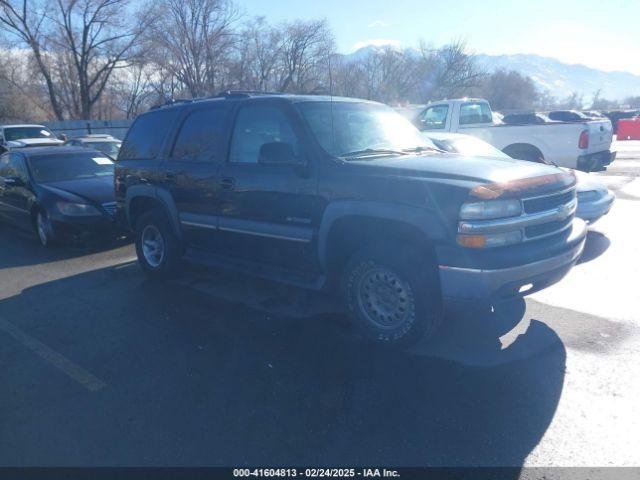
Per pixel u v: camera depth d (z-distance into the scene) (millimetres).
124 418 3475
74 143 17859
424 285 3979
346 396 3646
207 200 5402
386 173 4113
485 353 4234
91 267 7254
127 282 6457
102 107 46219
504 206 3781
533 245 3955
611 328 4664
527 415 3363
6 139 20812
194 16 35031
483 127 12031
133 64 36781
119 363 4273
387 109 5660
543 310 5133
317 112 4863
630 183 13109
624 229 8289
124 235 8242
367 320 4395
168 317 5230
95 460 3059
